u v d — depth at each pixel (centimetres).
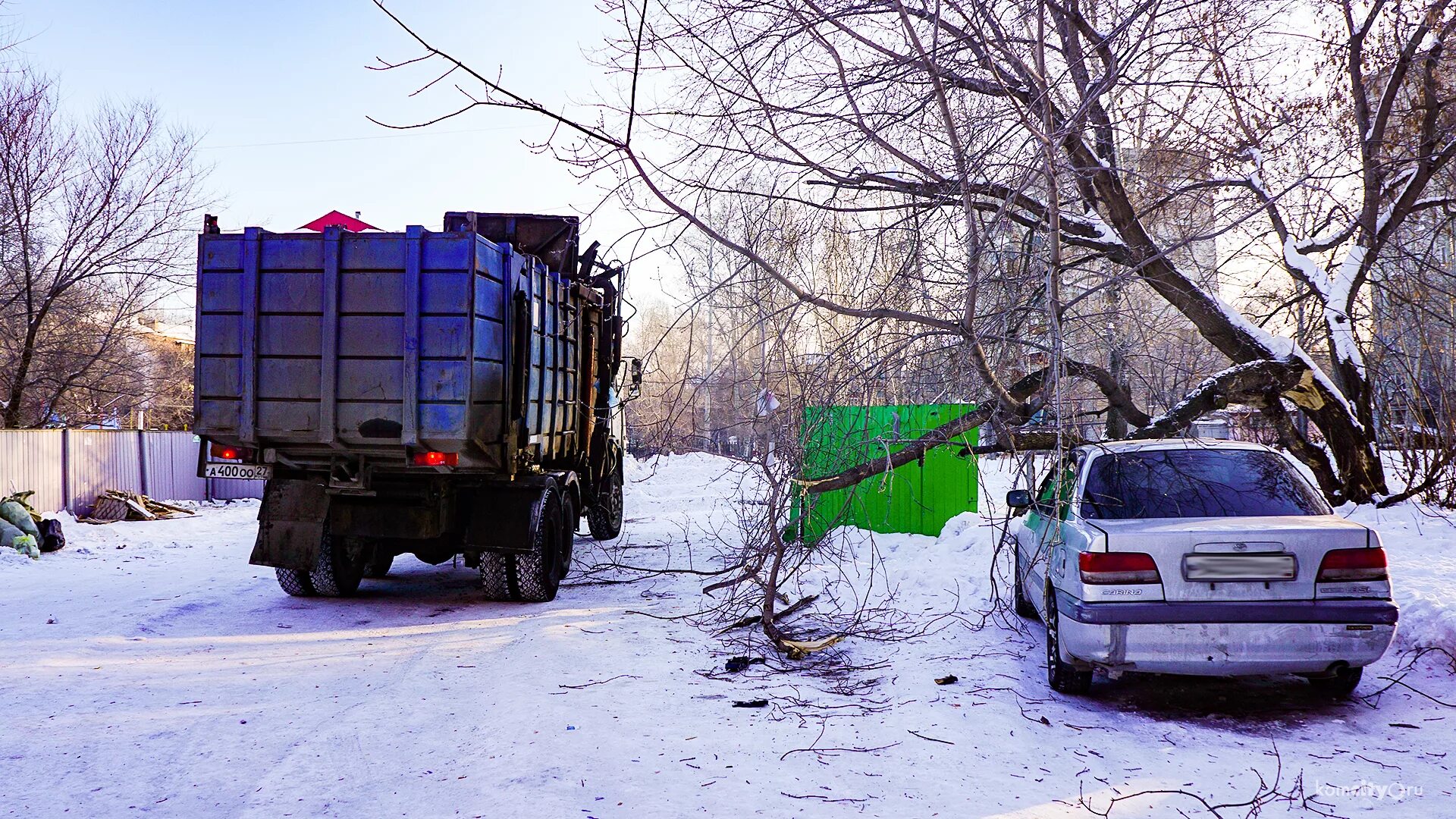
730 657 702
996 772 443
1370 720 520
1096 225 907
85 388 2517
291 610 921
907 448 777
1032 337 756
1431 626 619
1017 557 778
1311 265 1028
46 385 2436
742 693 598
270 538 906
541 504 940
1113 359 816
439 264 805
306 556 899
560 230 1116
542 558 945
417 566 1266
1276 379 927
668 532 1563
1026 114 641
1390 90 998
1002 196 698
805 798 413
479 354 818
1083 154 779
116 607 934
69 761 474
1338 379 1045
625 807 405
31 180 2188
